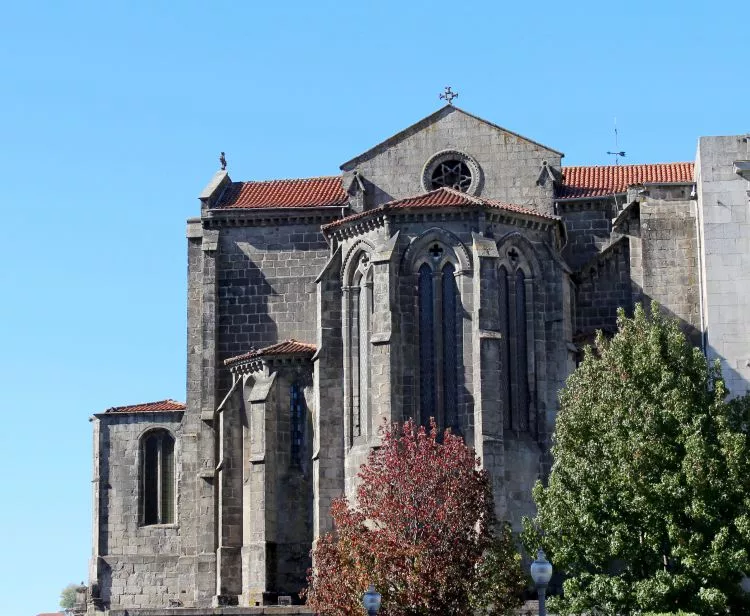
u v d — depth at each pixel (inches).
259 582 3540.8
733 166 3412.9
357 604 2797.7
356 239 3560.5
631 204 3750.0
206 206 3973.9
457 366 3412.9
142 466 4116.6
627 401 2844.5
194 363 3922.2
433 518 2876.5
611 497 2800.2
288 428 3644.2
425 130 3907.5
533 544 2896.2
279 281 3917.3
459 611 2812.5
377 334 3410.4
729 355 3351.4
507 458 3388.3
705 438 2795.3
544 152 3878.0
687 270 3585.1
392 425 3179.1
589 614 2878.9
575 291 3772.1
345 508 2989.7
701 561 2696.9
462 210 3454.7
